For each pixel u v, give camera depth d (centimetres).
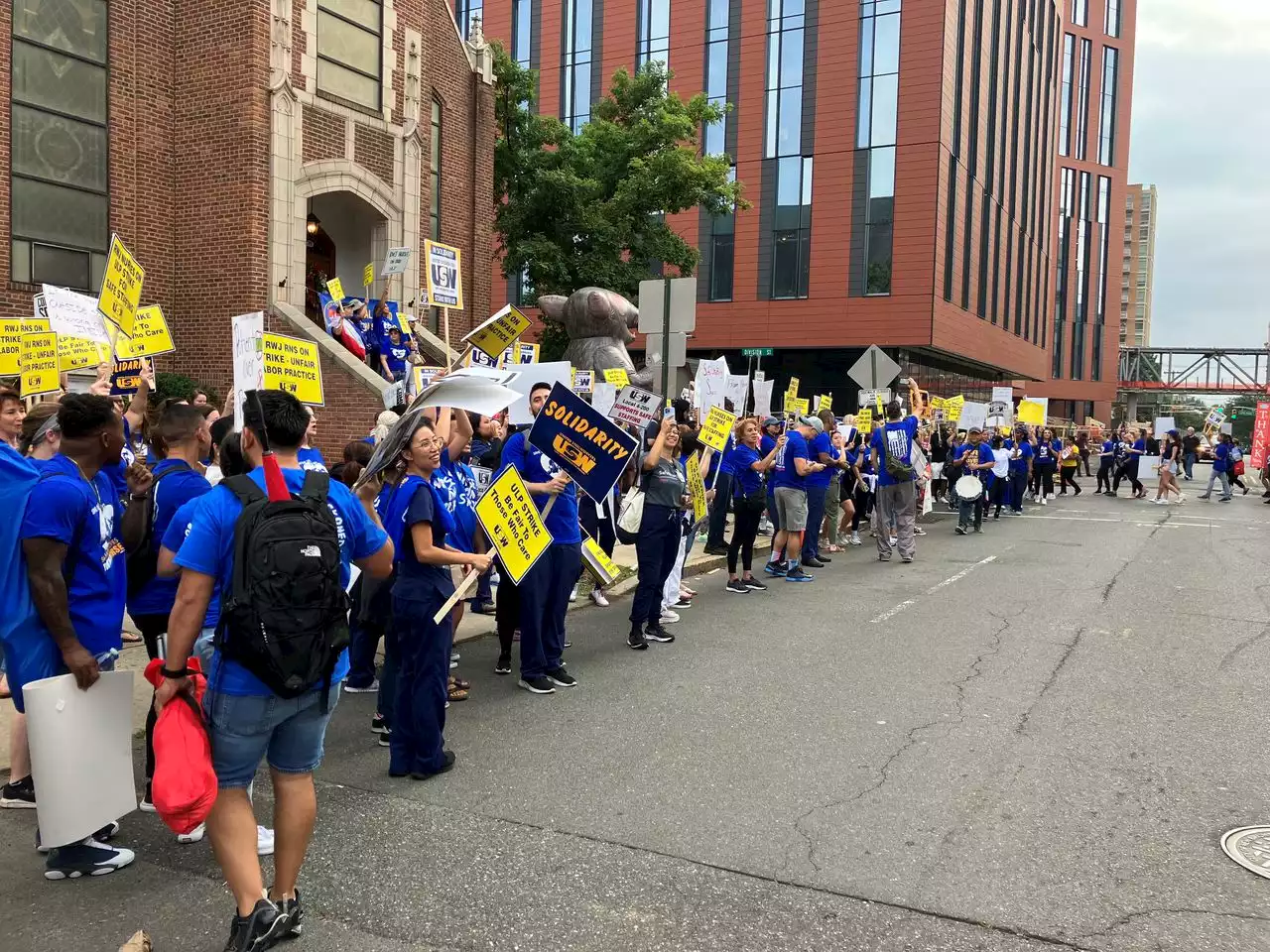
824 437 1143
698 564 1105
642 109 2384
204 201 1427
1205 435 5069
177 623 289
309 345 695
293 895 319
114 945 316
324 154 1499
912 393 1717
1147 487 3130
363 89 1573
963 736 517
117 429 373
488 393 445
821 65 3594
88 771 341
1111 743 506
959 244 3788
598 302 1503
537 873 364
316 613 291
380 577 345
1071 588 1003
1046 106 5609
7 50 1223
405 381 932
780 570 1084
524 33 4153
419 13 1673
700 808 422
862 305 3550
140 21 1380
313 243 1719
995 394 2331
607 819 412
